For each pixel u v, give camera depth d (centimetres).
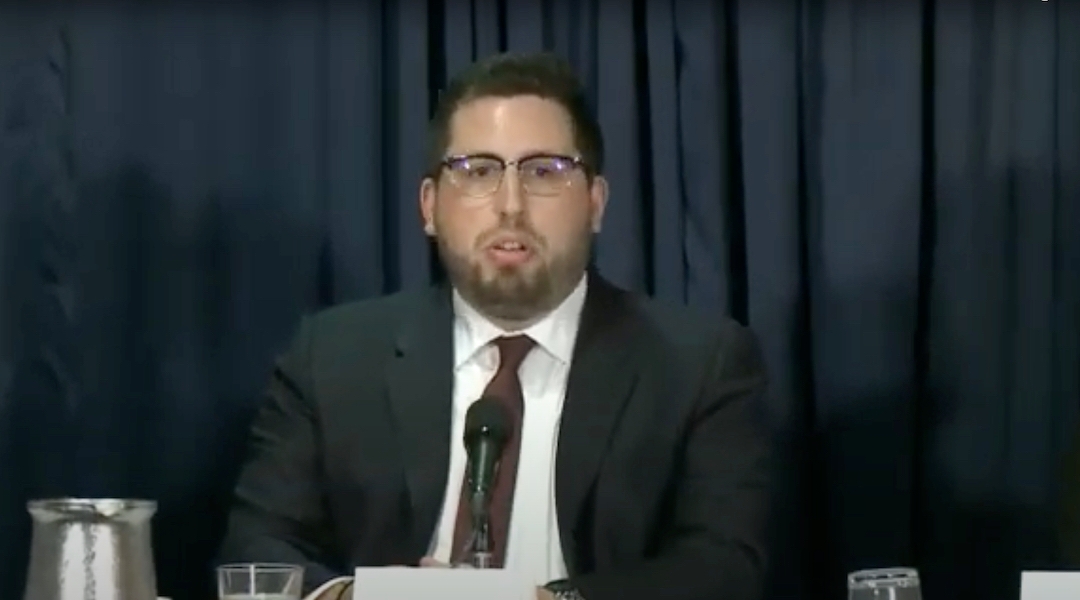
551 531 445
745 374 472
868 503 582
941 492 586
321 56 585
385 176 586
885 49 585
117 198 582
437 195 459
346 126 582
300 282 584
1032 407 583
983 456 583
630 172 581
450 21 585
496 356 464
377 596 320
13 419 580
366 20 582
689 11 583
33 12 581
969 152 586
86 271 580
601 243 582
